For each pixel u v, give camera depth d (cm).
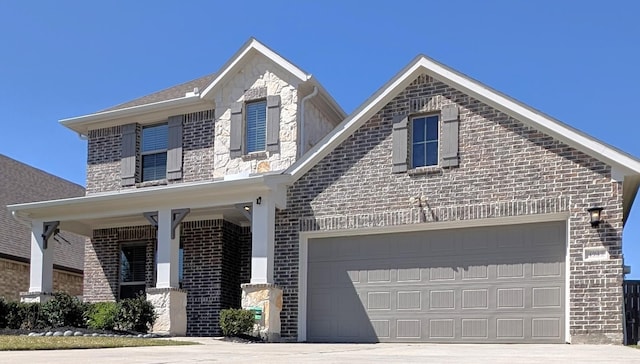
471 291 1341
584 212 1256
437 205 1388
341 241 1484
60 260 2302
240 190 1481
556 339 1253
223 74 1742
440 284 1373
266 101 1720
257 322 1403
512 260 1315
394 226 1420
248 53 1728
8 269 2056
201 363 668
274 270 1502
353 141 1494
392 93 1467
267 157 1678
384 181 1448
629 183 1305
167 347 1016
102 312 1470
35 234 1688
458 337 1338
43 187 2597
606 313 1210
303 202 1512
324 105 1788
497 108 1363
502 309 1308
